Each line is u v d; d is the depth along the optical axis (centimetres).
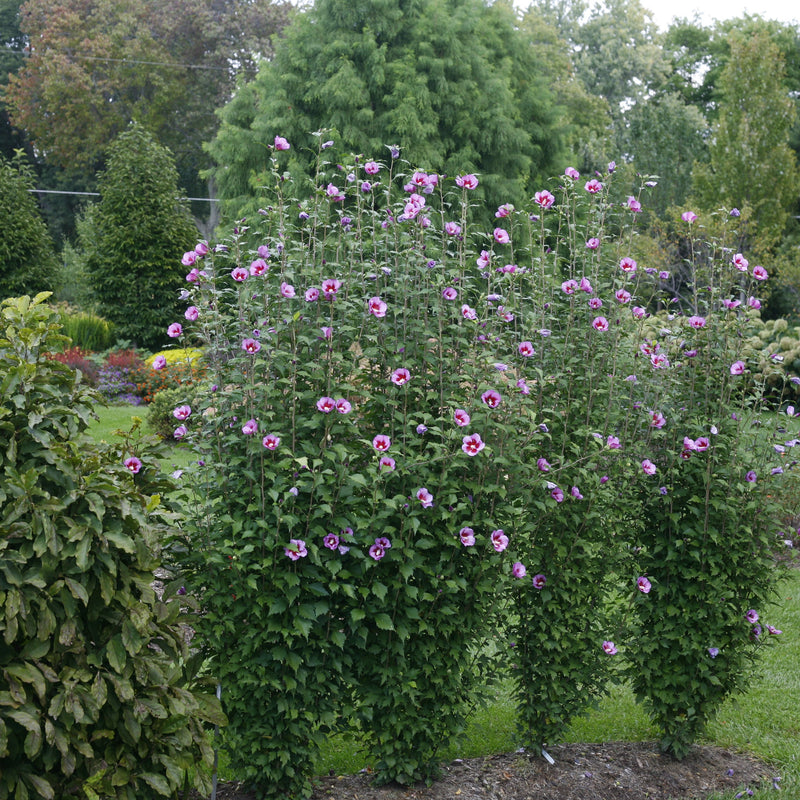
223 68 3108
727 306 375
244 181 1652
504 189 1541
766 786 353
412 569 299
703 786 355
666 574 375
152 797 255
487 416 320
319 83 1564
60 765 239
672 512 371
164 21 3084
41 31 3152
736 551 364
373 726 328
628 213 391
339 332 315
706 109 3538
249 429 290
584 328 360
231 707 302
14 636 220
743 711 426
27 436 242
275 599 294
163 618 263
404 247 352
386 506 305
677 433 374
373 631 319
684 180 2036
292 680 298
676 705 372
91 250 1947
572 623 351
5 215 1891
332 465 308
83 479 241
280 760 310
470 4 1692
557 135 1798
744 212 1705
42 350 265
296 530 299
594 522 349
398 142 1525
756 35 1933
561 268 386
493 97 1619
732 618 361
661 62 3466
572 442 347
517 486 327
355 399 326
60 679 230
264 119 1603
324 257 349
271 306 321
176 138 3180
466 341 324
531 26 3095
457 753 367
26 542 229
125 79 3078
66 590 232
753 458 374
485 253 351
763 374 384
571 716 374
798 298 1750
